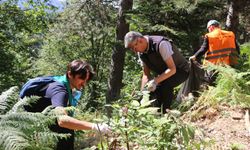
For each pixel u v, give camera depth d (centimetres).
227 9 1170
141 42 479
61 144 347
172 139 297
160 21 1128
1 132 224
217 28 661
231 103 474
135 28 1195
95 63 2672
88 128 288
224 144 376
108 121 303
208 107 483
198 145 307
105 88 2069
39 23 1892
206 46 647
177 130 296
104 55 2662
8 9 1728
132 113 299
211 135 403
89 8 1820
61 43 2592
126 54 1597
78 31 1947
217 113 462
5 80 1633
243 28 1513
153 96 513
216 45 645
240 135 400
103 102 1457
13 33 1758
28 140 245
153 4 1128
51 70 2770
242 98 462
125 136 306
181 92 591
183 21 1107
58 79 321
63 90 312
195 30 1100
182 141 299
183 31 1081
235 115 447
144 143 295
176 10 1077
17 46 1841
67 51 2738
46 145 255
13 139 218
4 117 246
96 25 1870
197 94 584
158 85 509
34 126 250
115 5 1848
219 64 595
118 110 309
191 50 1133
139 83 771
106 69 2705
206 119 457
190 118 461
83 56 2734
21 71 1788
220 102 490
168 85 505
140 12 1123
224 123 431
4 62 1638
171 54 479
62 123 282
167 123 295
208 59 654
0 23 1700
